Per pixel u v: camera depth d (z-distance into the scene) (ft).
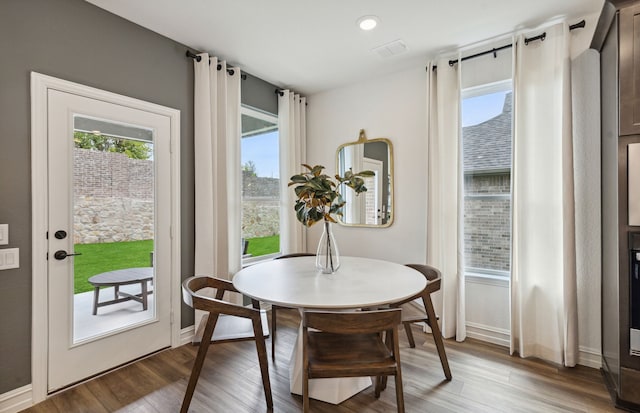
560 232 7.31
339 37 8.09
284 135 11.49
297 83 11.27
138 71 7.47
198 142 8.57
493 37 8.07
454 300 8.68
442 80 8.83
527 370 6.98
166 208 7.99
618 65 5.48
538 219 7.63
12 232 5.63
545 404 5.77
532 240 7.72
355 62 9.55
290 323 9.80
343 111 11.57
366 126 10.99
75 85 6.40
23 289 5.76
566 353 7.06
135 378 6.67
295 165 11.89
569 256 6.96
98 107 6.75
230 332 5.82
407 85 10.04
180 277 8.29
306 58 9.29
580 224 7.18
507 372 6.89
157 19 7.27
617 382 5.72
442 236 8.76
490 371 6.93
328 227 6.90
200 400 5.91
